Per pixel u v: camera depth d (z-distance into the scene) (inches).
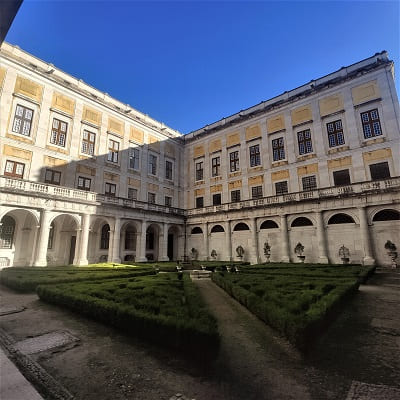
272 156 1234.0
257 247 1115.9
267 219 1102.4
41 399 129.9
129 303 263.1
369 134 976.9
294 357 182.7
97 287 356.2
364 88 1011.9
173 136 1600.6
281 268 687.7
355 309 304.8
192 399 134.1
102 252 1114.7
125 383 150.6
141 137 1390.3
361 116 1003.9
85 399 135.0
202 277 709.3
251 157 1312.7
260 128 1299.2
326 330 230.7
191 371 164.7
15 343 212.7
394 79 990.4
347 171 1005.2
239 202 1203.9
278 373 160.9
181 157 1630.2
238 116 1428.4
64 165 1021.8
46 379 155.8
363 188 888.3
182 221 1393.9
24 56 973.8
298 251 983.6
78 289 341.7
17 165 888.9
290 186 1146.7
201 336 169.5
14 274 537.6
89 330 241.0
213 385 147.8
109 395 138.5
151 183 1396.4
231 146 1405.0
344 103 1050.7
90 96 1156.5
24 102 933.2
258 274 551.5
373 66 991.0
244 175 1317.7
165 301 266.5
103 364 174.4
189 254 1364.4
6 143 868.0
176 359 180.7
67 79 1108.5
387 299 358.3
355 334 224.2
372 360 176.6
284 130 1210.0
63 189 885.8
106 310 251.6
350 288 345.1
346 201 909.2
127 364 174.2
